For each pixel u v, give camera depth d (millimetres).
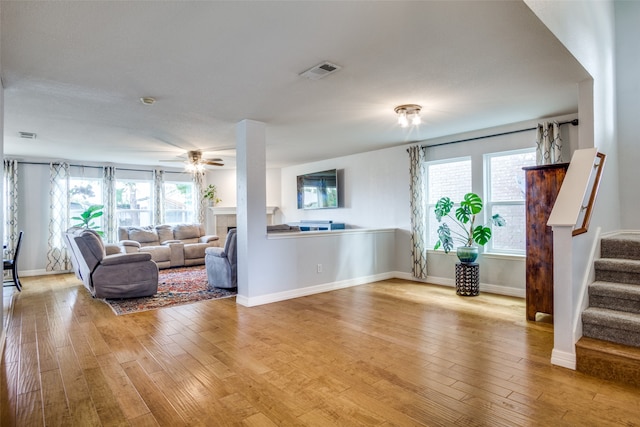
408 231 6016
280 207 9125
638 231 3832
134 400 2223
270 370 2617
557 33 2379
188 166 6336
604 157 3086
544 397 2197
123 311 4250
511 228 4902
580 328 2703
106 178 7602
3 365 2744
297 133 5125
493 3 1974
